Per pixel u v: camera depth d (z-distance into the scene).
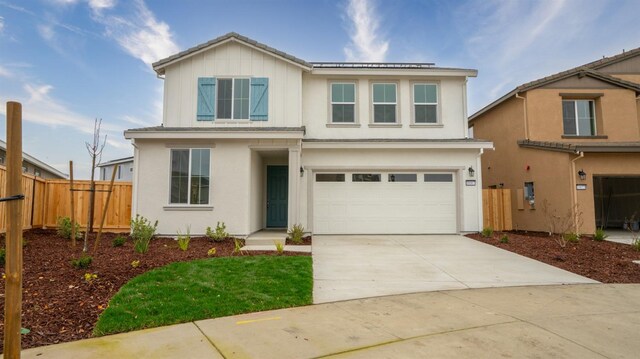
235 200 12.01
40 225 12.52
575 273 8.02
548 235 13.41
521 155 15.47
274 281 6.72
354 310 5.54
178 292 5.90
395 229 13.58
